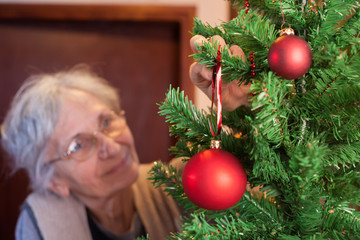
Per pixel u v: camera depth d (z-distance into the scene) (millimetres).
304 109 299
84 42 1301
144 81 1329
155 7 1243
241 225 317
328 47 252
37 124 770
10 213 1272
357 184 279
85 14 1241
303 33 315
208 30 326
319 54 263
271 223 323
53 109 769
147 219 761
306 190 279
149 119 1334
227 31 318
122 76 1321
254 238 311
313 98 289
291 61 249
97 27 1301
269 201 370
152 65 1329
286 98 307
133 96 1327
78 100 788
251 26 297
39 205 743
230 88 342
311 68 291
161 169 388
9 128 837
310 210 292
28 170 826
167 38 1325
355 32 308
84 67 1300
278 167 287
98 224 782
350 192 278
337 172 323
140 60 1324
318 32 287
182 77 1251
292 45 251
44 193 775
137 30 1313
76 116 773
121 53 1316
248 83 308
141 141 1332
